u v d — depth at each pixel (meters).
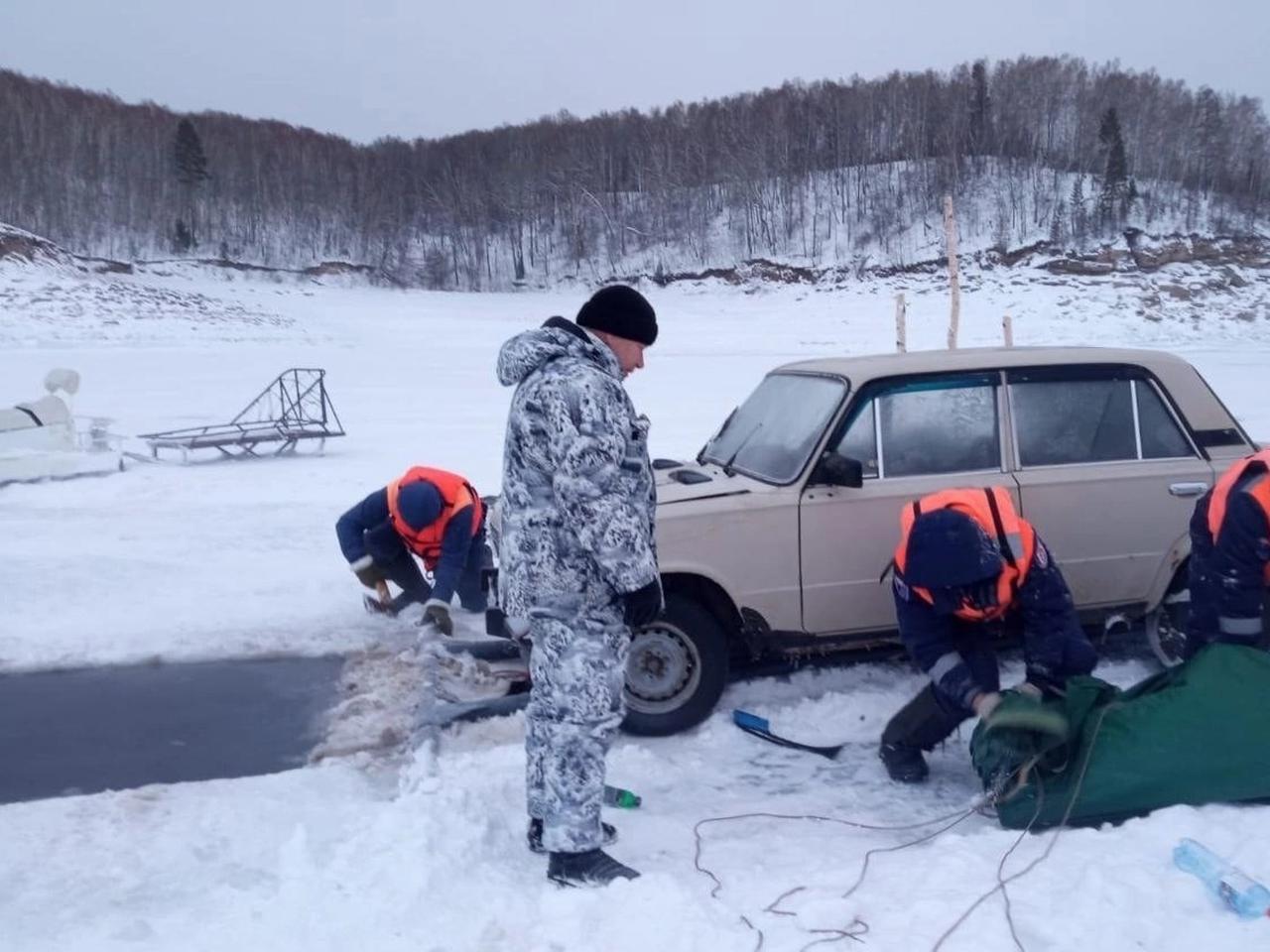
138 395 23.27
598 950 3.34
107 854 4.16
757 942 3.34
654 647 5.39
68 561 8.79
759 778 4.95
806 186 70.56
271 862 4.09
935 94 74.50
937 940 3.32
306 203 77.88
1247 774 4.07
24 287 43.72
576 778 3.80
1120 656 6.23
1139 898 3.49
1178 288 48.88
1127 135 67.12
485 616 6.61
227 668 6.49
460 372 29.11
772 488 5.55
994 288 52.00
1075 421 5.88
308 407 21.28
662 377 26.42
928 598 4.55
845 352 36.66
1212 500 4.59
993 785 4.29
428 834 4.06
